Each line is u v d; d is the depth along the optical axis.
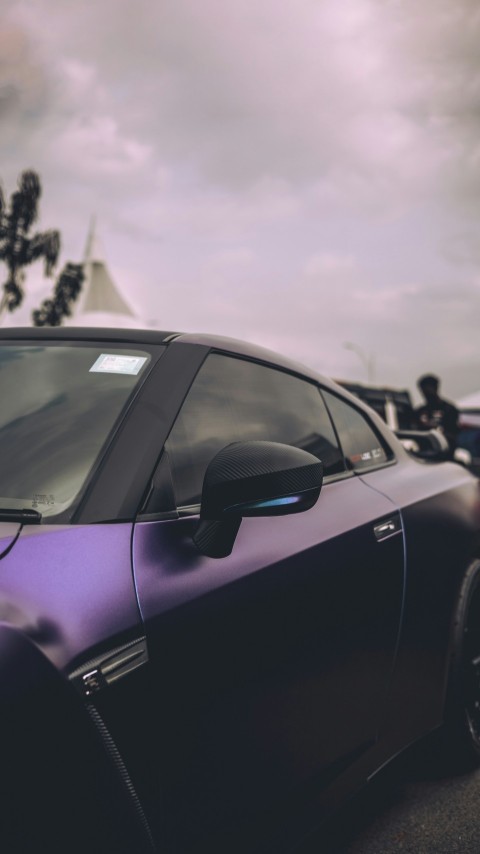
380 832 2.45
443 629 2.71
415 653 2.54
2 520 1.51
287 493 1.63
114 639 1.41
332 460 2.51
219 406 2.08
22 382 1.94
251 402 2.23
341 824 2.50
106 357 2.02
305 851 2.30
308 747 1.97
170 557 1.63
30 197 23.02
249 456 1.64
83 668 1.33
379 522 2.43
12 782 1.19
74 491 1.63
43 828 1.22
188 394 1.98
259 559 1.86
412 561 2.53
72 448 1.73
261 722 1.78
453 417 8.60
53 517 1.57
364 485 2.57
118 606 1.45
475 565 2.93
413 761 2.91
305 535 2.07
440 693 2.72
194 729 1.57
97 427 1.78
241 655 1.72
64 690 1.29
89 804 1.29
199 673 1.59
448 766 2.85
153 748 1.45
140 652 1.46
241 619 1.73
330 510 2.27
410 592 2.49
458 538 2.83
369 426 2.91
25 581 1.36
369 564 2.28
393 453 2.95
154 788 1.45
